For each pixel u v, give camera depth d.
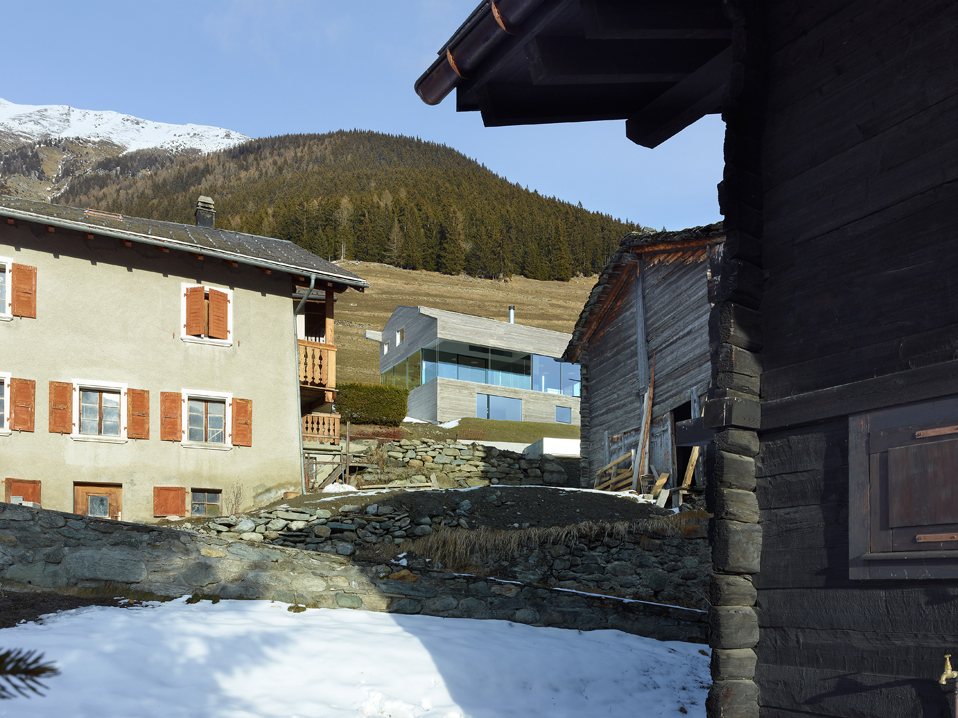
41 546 9.72
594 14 5.04
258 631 8.93
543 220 149.62
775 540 4.64
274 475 18.73
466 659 8.94
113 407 17.34
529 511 16.67
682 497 17.17
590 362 23.45
